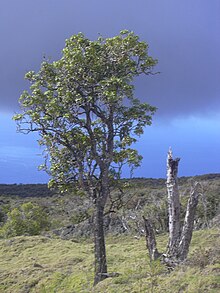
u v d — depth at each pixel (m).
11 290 21.34
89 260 24.62
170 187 14.55
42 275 22.42
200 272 10.59
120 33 17.38
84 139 16.88
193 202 14.05
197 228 36.88
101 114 17.02
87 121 16.83
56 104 16.36
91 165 16.88
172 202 14.42
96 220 16.44
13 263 27.84
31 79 17.12
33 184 108.19
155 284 10.95
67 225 52.75
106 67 17.28
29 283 21.50
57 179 17.47
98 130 17.19
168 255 13.70
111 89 16.28
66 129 16.89
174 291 10.09
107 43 17.39
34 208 48.47
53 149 17.38
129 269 15.63
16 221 45.25
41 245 32.53
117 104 16.80
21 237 35.59
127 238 39.09
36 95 16.53
